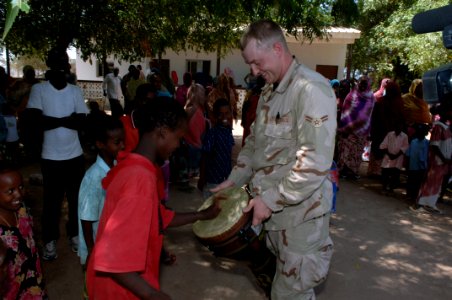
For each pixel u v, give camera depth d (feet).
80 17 20.44
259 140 7.48
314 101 6.44
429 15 6.81
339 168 22.88
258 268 8.21
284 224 7.25
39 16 19.67
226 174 13.76
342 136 22.40
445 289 11.57
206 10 22.84
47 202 11.48
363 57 61.11
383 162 19.99
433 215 17.49
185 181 18.88
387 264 12.87
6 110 19.62
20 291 7.25
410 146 19.03
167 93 20.21
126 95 29.66
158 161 5.63
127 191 4.83
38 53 25.21
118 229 4.63
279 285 7.58
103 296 5.32
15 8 4.17
